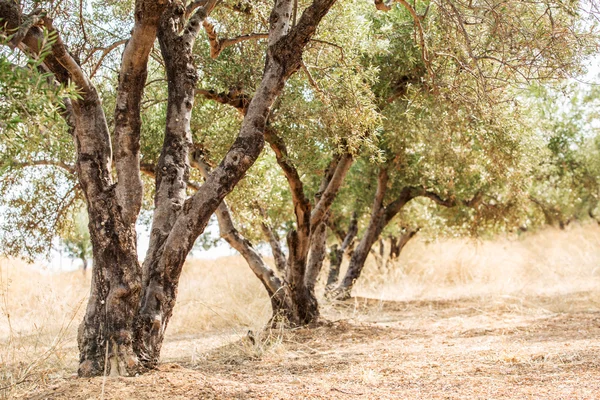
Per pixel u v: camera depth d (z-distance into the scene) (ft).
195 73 18.11
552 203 55.31
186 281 47.85
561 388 13.39
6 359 19.90
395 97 30.53
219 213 29.43
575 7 17.88
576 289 44.09
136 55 15.46
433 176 37.68
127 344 15.43
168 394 13.35
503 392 13.42
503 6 19.80
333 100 23.58
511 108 28.86
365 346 23.67
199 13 18.48
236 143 16.78
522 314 31.99
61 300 29.50
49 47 10.44
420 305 40.19
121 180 15.88
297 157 26.37
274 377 16.96
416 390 14.28
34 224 29.94
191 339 28.86
